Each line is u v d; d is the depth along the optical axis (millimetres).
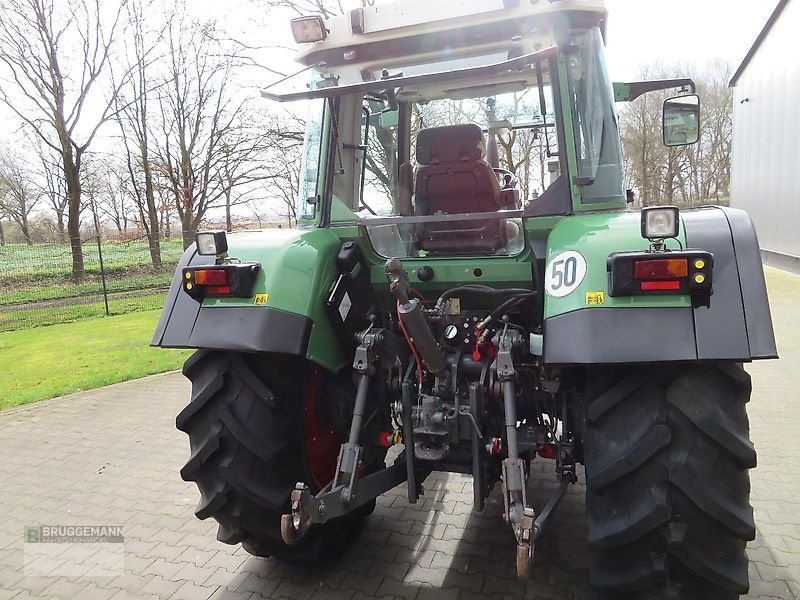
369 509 3139
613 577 2064
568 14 2340
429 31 2496
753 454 1896
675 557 1944
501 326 2518
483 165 2762
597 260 1988
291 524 2057
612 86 2598
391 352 2521
